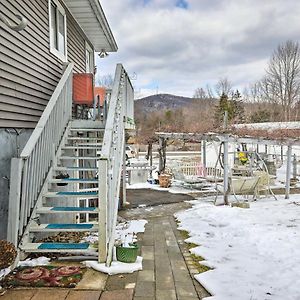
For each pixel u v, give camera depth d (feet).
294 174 50.96
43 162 16.83
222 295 11.23
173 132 43.24
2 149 15.16
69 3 24.49
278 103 131.03
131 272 13.35
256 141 31.27
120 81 21.09
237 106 118.42
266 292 11.50
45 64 20.71
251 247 16.87
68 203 22.70
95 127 22.53
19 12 16.90
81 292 11.41
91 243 16.56
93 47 36.17
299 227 20.92
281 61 132.98
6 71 15.46
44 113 17.60
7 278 12.40
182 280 12.65
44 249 14.11
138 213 27.09
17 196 13.78
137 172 47.55
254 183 32.07
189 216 25.12
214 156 66.80
